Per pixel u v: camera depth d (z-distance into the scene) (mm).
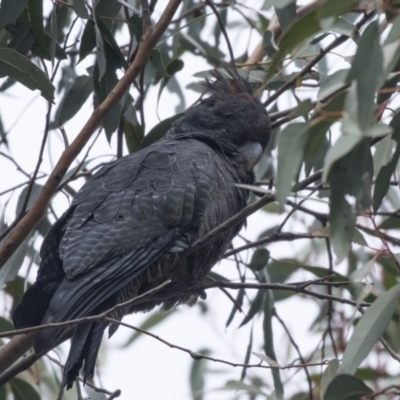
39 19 8500
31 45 8758
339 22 8523
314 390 10164
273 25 10867
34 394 9664
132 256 7977
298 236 9234
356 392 6652
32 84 8062
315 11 6348
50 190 7645
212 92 10188
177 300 9273
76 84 8961
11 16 8188
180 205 8281
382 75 5703
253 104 9930
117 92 7711
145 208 8164
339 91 7195
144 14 8133
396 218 10344
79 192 8453
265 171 11102
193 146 8969
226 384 9523
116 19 8727
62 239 7996
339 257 6582
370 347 6555
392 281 11375
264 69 10570
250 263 9844
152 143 9805
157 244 8133
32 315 7918
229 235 9016
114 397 8320
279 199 6055
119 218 8070
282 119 10219
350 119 5527
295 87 9156
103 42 8570
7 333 6613
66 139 8094
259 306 9883
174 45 11195
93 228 7992
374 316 6652
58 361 9867
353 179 6605
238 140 9844
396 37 6242
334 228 6629
